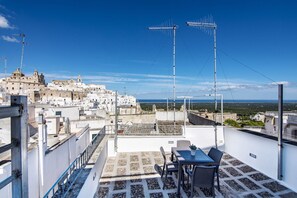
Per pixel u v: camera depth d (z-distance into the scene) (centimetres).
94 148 638
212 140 877
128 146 850
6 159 275
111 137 844
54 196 306
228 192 483
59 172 426
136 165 681
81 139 648
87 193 394
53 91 4281
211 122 1073
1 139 506
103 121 1655
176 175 590
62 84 7200
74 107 1889
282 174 530
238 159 743
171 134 907
